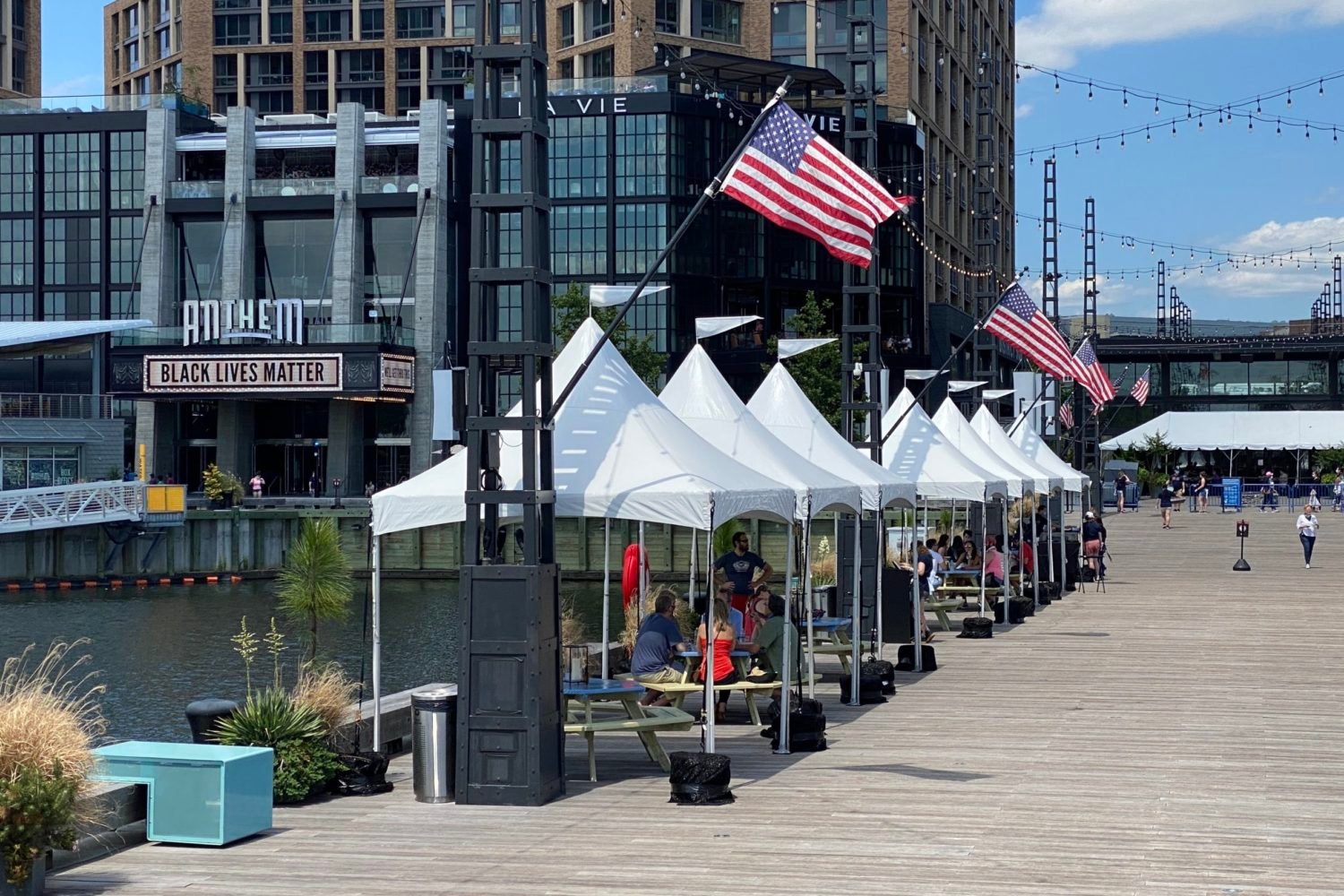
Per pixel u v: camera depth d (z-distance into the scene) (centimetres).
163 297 8138
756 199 1605
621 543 6322
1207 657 2408
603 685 1477
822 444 2102
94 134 8319
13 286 8419
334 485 7425
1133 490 8956
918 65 8588
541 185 1381
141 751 1188
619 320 1426
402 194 7944
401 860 1112
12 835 976
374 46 11406
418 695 1341
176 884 1048
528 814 1274
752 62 7406
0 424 6069
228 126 8106
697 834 1188
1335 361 11694
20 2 13788
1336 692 2005
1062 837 1167
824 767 1488
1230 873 1051
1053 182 5741
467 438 1399
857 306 8156
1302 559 4903
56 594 5747
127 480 6253
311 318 8081
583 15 8800
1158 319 14400
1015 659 2414
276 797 1311
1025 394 5038
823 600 2412
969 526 3941
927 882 1030
